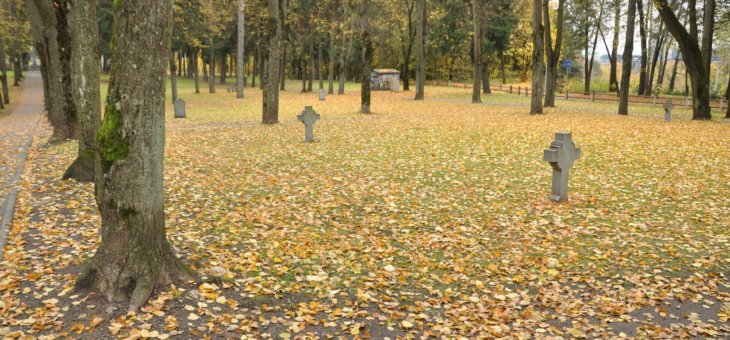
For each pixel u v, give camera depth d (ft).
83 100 36.27
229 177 39.50
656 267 22.86
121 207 18.07
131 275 18.16
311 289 20.58
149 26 17.35
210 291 19.31
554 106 111.96
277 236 26.50
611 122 76.64
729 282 21.30
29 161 44.11
